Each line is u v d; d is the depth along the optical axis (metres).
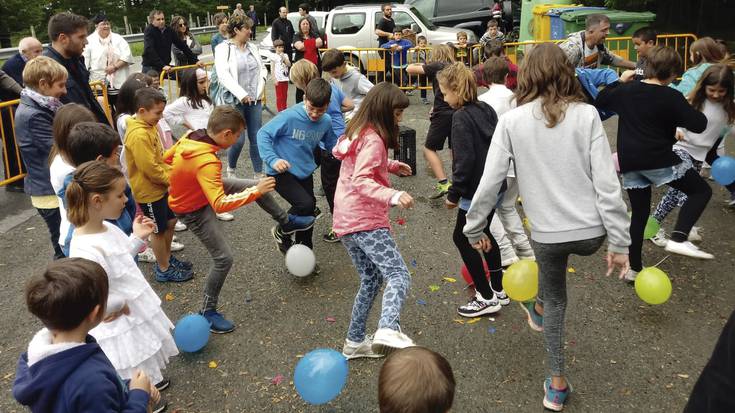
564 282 2.98
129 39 22.84
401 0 20.16
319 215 5.76
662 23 15.44
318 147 5.32
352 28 14.20
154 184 4.29
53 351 1.88
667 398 3.18
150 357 3.13
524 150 2.83
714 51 5.50
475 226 3.08
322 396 2.85
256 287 4.53
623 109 4.18
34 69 4.30
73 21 5.22
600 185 2.70
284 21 13.13
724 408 1.63
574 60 6.28
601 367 3.45
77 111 3.57
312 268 4.42
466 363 3.52
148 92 4.18
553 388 3.08
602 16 6.18
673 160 4.15
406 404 1.69
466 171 3.57
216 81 6.61
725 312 4.00
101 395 1.89
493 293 4.00
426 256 4.99
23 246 5.54
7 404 3.30
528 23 14.63
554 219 2.81
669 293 3.82
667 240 5.03
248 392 3.32
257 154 6.90
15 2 28.69
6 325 4.13
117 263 2.93
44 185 4.38
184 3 43.56
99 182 2.75
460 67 3.64
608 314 4.02
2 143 6.73
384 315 2.95
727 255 4.81
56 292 1.88
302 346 3.75
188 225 3.81
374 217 3.22
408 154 7.07
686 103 4.00
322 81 4.27
